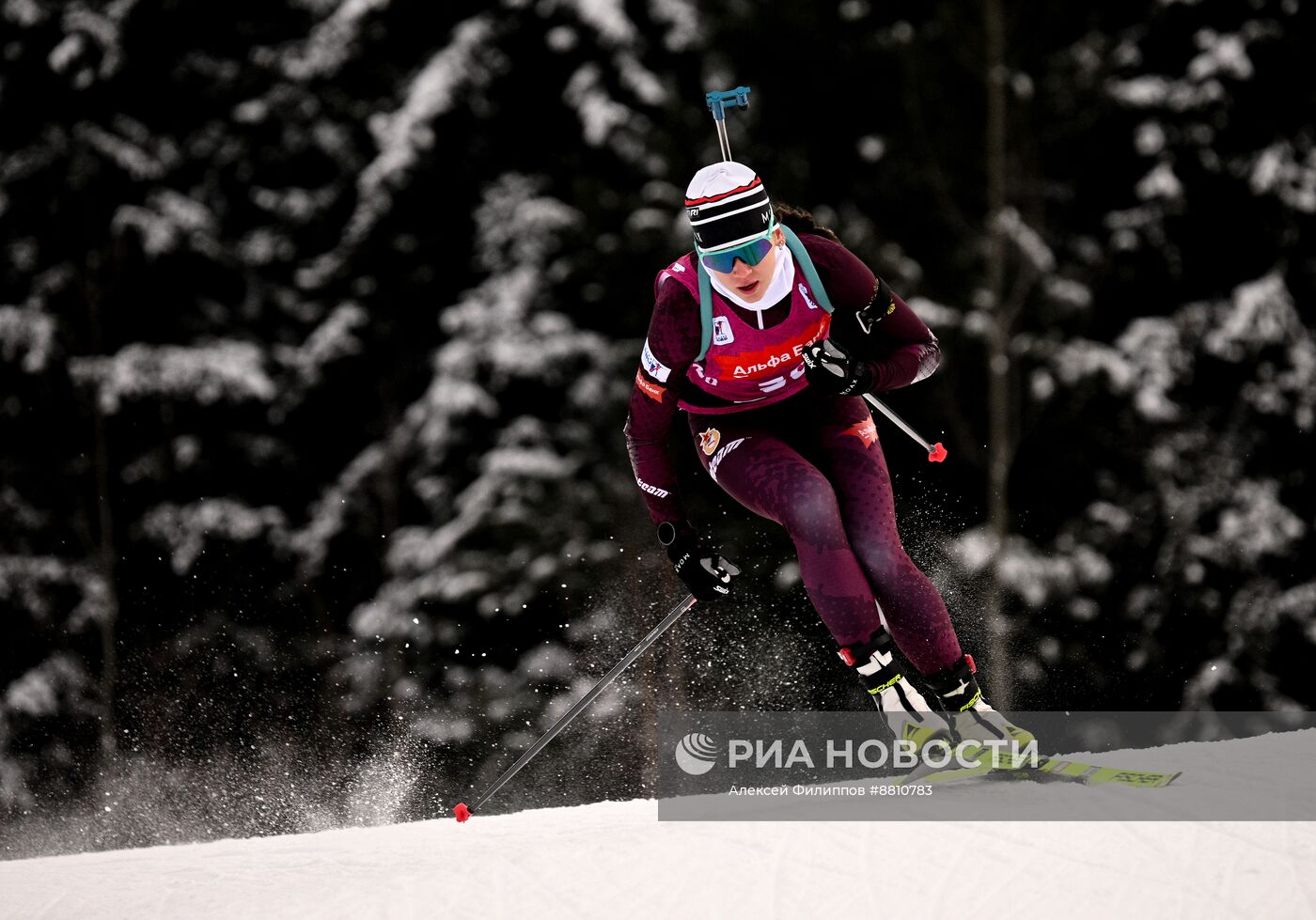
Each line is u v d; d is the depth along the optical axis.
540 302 16.08
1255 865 3.22
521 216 16.19
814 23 16.66
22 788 15.49
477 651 15.02
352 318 16.89
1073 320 16.61
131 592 16.56
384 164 16.03
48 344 16.66
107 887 4.41
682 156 15.84
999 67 16.36
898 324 4.09
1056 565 15.16
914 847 3.46
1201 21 16.44
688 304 3.87
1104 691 15.34
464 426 16.05
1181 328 16.08
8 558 16.33
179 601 16.44
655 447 4.21
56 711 15.81
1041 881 3.25
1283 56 16.23
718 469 4.21
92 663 16.17
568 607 14.66
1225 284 16.86
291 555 16.69
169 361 16.59
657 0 16.05
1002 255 16.28
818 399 4.21
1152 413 15.68
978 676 14.80
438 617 15.21
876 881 3.34
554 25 16.58
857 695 12.55
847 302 3.99
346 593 16.67
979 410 16.33
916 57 16.66
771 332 3.89
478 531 15.31
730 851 3.58
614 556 14.84
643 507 15.10
